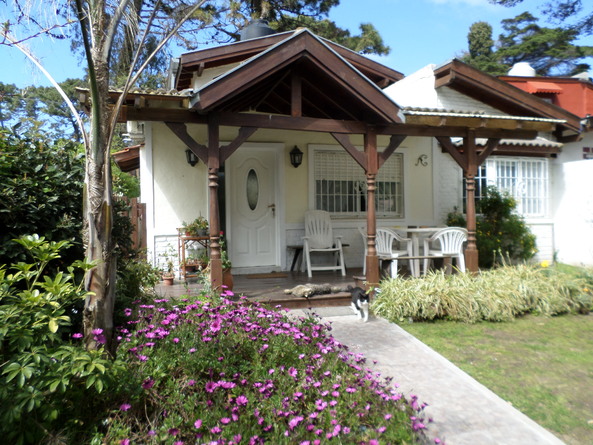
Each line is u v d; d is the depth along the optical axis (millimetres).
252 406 2920
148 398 2979
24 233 4000
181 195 8031
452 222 9617
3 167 4082
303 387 3176
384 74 9625
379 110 6348
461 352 4887
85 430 2758
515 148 10500
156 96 5402
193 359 3285
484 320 6129
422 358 4633
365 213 9500
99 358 2734
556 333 5605
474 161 7371
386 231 7484
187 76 9086
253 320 4328
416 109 6566
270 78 6504
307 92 7262
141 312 4086
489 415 3475
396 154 9695
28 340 2623
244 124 6062
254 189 8727
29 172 4195
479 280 6723
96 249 3516
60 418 2787
